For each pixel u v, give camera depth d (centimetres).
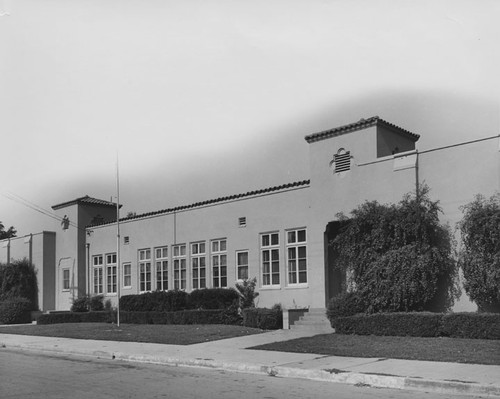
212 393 962
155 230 2972
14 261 3769
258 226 2436
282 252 2319
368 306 1811
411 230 1766
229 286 2533
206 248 2675
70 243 3541
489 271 1558
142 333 2083
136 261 3073
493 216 1572
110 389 1012
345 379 1073
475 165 1734
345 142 2098
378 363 1189
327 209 2125
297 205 2291
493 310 1619
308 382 1079
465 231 1653
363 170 2020
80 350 1711
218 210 2634
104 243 3334
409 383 991
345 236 1934
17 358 1591
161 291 2705
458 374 1023
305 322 1991
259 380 1111
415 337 1594
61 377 1175
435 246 1772
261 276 2398
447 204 1784
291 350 1455
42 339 2131
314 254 2159
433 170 1833
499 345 1341
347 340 1590
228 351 1503
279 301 2294
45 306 3578
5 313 3331
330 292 2108
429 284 1733
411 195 1850
